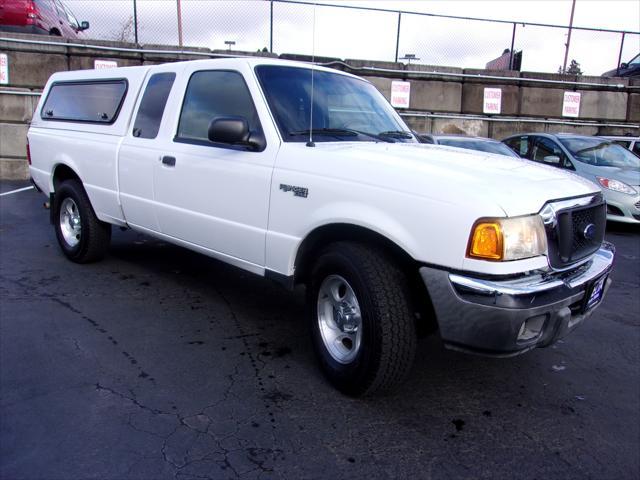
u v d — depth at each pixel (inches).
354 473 96.2
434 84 546.9
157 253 242.5
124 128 185.2
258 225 136.7
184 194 157.9
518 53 581.3
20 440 101.5
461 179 106.7
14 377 125.0
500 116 574.2
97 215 202.5
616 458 104.0
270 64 150.6
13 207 340.2
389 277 110.3
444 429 111.8
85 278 201.2
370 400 121.6
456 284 100.5
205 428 108.0
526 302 98.5
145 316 166.4
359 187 114.4
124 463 96.1
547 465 101.0
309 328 131.6
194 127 158.4
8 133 455.2
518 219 100.2
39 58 456.4
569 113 589.0
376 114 165.8
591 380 136.9
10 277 198.5
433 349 152.6
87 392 119.6
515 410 120.6
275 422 111.2
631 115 606.9
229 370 133.2
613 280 231.6
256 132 137.8
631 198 327.6
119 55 476.4
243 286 200.5
